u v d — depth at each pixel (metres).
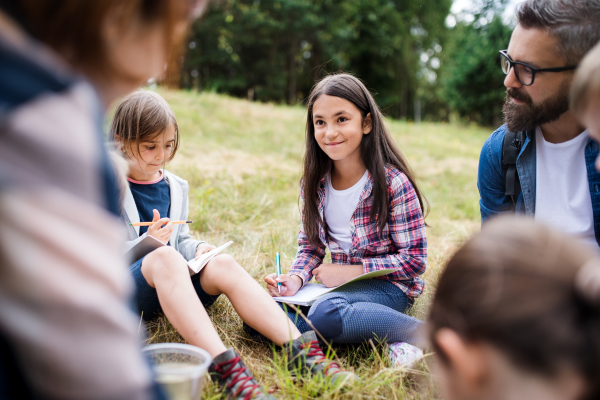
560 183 1.62
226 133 6.91
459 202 4.46
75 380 0.54
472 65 16.66
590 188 1.54
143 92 1.83
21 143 0.53
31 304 0.52
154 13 0.72
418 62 26.97
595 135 0.92
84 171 0.57
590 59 0.89
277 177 4.52
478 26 17.34
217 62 20.70
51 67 0.58
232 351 1.32
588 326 0.62
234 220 3.30
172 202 2.02
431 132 10.50
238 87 21.23
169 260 1.47
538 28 1.37
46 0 0.63
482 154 1.83
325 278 1.88
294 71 21.97
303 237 2.13
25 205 0.51
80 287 0.54
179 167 4.30
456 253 0.73
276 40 21.64
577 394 0.63
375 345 1.67
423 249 1.88
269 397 1.25
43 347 0.53
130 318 0.66
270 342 1.62
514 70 1.45
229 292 1.57
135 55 0.73
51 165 0.54
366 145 1.92
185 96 8.82
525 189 1.68
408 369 1.39
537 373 0.63
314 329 1.53
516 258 0.66
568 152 1.58
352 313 1.63
